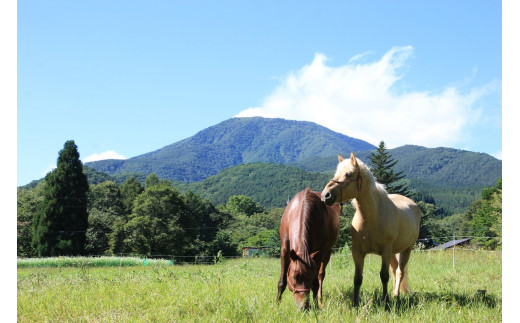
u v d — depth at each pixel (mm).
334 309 5320
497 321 5230
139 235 48500
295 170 191250
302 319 4887
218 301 5812
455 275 10133
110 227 53219
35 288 8461
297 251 5531
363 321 5082
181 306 5641
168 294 6730
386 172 55031
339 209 7527
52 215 47375
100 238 52938
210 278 9062
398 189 55469
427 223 57531
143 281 8750
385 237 6711
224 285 7738
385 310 6074
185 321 4973
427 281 9648
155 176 85062
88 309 5875
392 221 6777
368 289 8078
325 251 6840
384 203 6781
